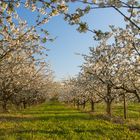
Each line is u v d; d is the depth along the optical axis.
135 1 9.84
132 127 29.97
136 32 18.48
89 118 39.75
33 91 52.38
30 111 58.53
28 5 9.93
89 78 36.84
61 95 97.00
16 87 34.16
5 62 25.61
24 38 18.59
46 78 63.34
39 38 17.27
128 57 28.30
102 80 32.78
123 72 28.73
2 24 10.95
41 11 11.15
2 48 17.89
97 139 23.59
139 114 50.19
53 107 77.75
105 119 37.38
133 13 12.27
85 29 8.32
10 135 23.69
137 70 27.09
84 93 52.09
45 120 37.41
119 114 49.00
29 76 37.09
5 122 33.28
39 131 27.03
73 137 24.30
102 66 31.78
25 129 27.97
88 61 35.19
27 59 26.61
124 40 24.89
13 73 30.33
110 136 25.16
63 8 8.73
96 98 53.66
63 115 46.31
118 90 33.62
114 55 31.22
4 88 32.12
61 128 29.44
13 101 54.16
